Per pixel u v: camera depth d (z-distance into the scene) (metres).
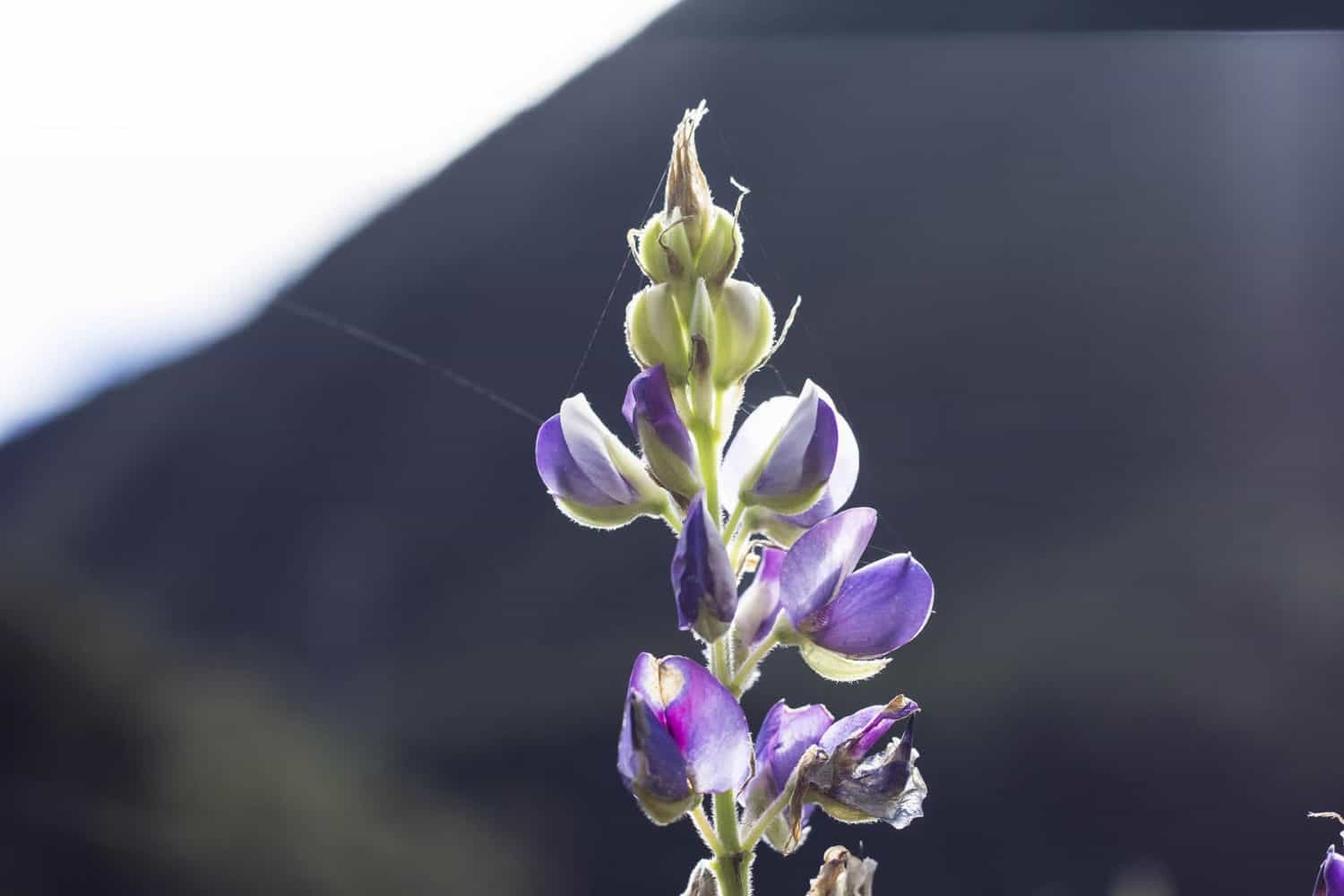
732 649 0.47
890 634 0.47
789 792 0.46
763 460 0.47
